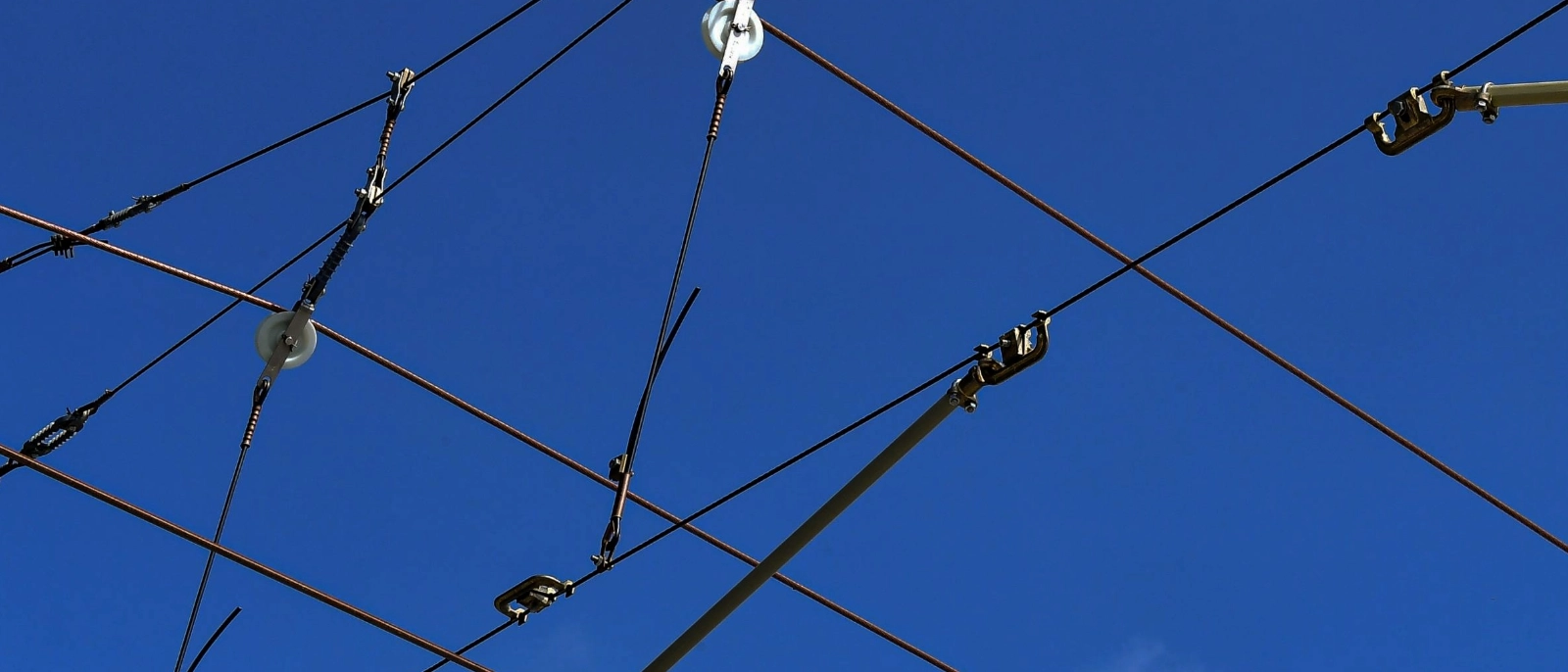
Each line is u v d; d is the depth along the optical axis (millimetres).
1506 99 8992
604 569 9523
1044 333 9180
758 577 9969
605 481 13312
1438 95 9305
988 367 9328
